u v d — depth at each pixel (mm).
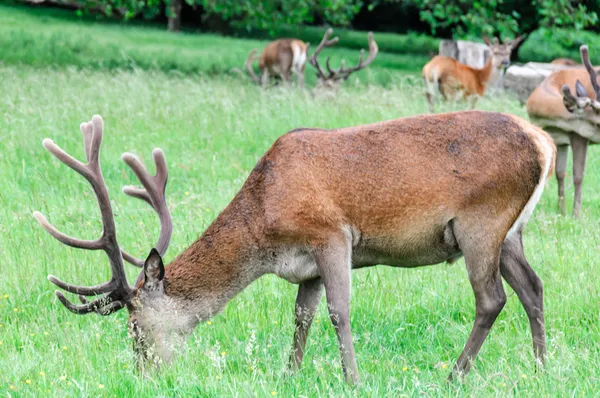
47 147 10453
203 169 20469
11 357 10516
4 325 11945
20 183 18906
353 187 9977
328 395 9445
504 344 11102
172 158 21359
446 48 43031
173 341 10156
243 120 25266
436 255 10383
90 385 9750
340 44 62188
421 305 12664
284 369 10312
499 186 10000
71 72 32562
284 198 9977
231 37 62281
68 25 58438
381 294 12859
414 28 73312
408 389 9586
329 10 44625
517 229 10516
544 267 13758
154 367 10086
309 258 10109
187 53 50906
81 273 13297
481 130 10141
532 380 9617
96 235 14719
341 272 9930
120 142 22516
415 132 10227
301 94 31219
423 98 32625
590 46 61375
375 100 28641
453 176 10000
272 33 44062
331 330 12047
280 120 25781
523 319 12273
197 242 10359
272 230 10039
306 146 10141
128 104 25750
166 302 10125
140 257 14070
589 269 13555
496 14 44125
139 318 10086
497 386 9633
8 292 12805
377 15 73625
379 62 53125
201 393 9422
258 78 44062
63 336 11320
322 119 25922
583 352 10586
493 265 10094
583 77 19828
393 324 12172
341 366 10266
